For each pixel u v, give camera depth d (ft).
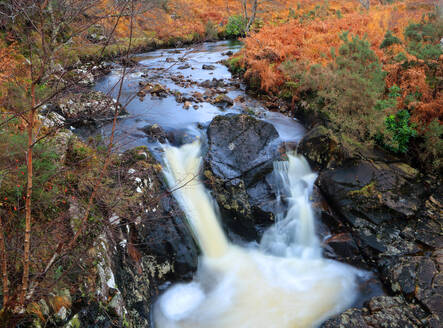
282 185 24.52
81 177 15.56
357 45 31.37
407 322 16.47
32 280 10.52
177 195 21.38
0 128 13.20
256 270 21.17
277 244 23.03
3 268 9.59
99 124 25.81
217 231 22.35
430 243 20.75
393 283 19.20
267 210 23.22
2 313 9.60
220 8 82.23
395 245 21.29
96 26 14.67
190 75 42.93
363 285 19.97
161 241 18.72
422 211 22.77
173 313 17.67
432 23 34.65
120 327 13.39
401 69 29.14
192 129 28.02
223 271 20.77
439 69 27.81
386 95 28.89
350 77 27.84
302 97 32.89
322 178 25.08
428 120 25.98
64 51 13.01
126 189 16.98
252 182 23.88
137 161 20.80
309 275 20.89
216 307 18.42
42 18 9.62
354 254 21.72
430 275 18.60
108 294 13.55
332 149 25.66
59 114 23.80
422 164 25.75
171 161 23.68
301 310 18.40
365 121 26.68
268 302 18.93
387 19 45.80
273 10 84.28
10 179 12.55
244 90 39.24
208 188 22.95
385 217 22.65
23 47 12.13
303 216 23.70
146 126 26.89
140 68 13.17
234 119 25.89
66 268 12.03
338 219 23.48
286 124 31.42
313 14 63.46
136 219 17.19
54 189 13.67
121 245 15.98
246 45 48.39
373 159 25.20
